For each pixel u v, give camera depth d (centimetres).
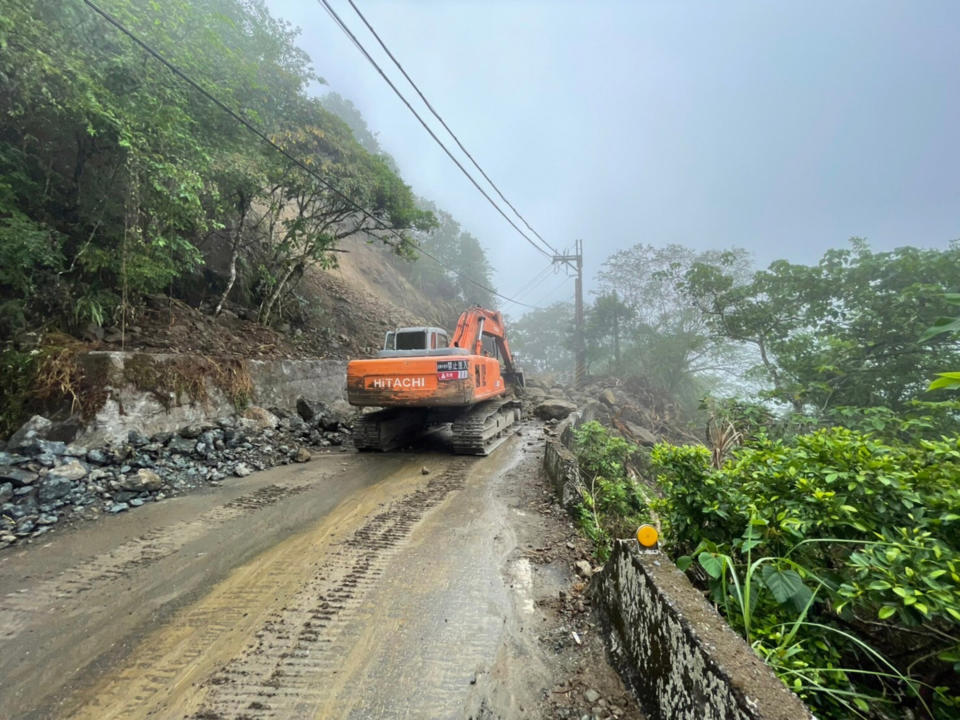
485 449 766
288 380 948
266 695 221
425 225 1394
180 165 705
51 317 687
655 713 189
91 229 768
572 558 373
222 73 884
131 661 245
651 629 205
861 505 233
